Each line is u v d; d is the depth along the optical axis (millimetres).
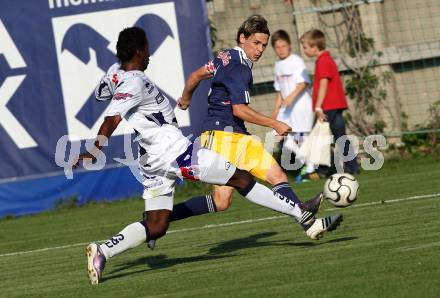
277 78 46250
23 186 45469
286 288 19391
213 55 50062
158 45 45219
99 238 34625
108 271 25344
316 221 24453
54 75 44906
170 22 45281
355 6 51312
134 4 45094
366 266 20859
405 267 20188
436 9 51219
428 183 39062
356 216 31188
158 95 23844
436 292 17531
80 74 44938
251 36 25359
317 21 51688
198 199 26578
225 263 24172
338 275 20188
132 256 28094
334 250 23906
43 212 45625
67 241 34750
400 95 51375
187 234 32406
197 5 45406
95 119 44969
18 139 45031
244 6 51688
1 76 44750
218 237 30625
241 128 25875
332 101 45094
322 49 45219
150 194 23938
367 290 18281
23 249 33750
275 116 46469
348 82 51281
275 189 24828
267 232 30328
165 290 20875
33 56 44906
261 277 21078
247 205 39906
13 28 44719
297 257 23531
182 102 27297
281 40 45750
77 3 44938
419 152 50000
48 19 44906
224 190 26594
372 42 51156
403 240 24266
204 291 20141
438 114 50719
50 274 26141
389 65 51125
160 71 45250
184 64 45375
